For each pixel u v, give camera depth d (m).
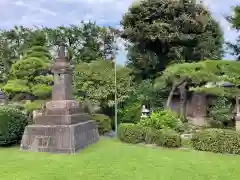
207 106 14.09
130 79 13.16
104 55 17.66
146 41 14.87
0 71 19.19
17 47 19.97
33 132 7.45
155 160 6.03
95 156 6.49
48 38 16.66
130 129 8.65
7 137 7.87
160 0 14.08
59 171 5.11
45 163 5.77
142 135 8.42
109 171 5.10
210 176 4.77
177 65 10.88
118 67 12.88
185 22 13.42
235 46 12.62
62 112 7.58
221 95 12.57
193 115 14.32
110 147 7.80
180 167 5.40
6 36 20.20
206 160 6.03
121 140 8.95
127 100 12.77
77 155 6.63
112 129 12.50
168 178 4.65
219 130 7.41
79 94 12.02
